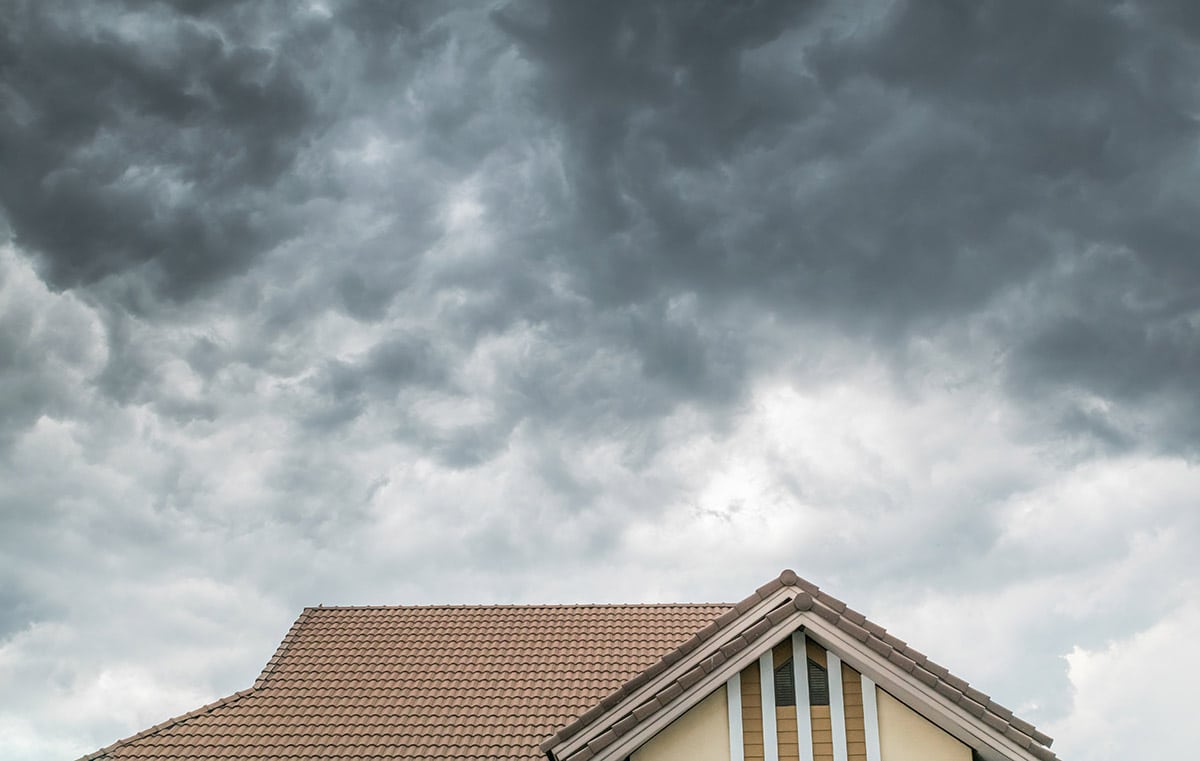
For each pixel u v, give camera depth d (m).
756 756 15.56
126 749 20.88
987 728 15.12
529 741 20.44
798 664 15.95
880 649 15.49
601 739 15.30
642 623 25.09
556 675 22.83
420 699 22.17
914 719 15.66
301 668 23.75
